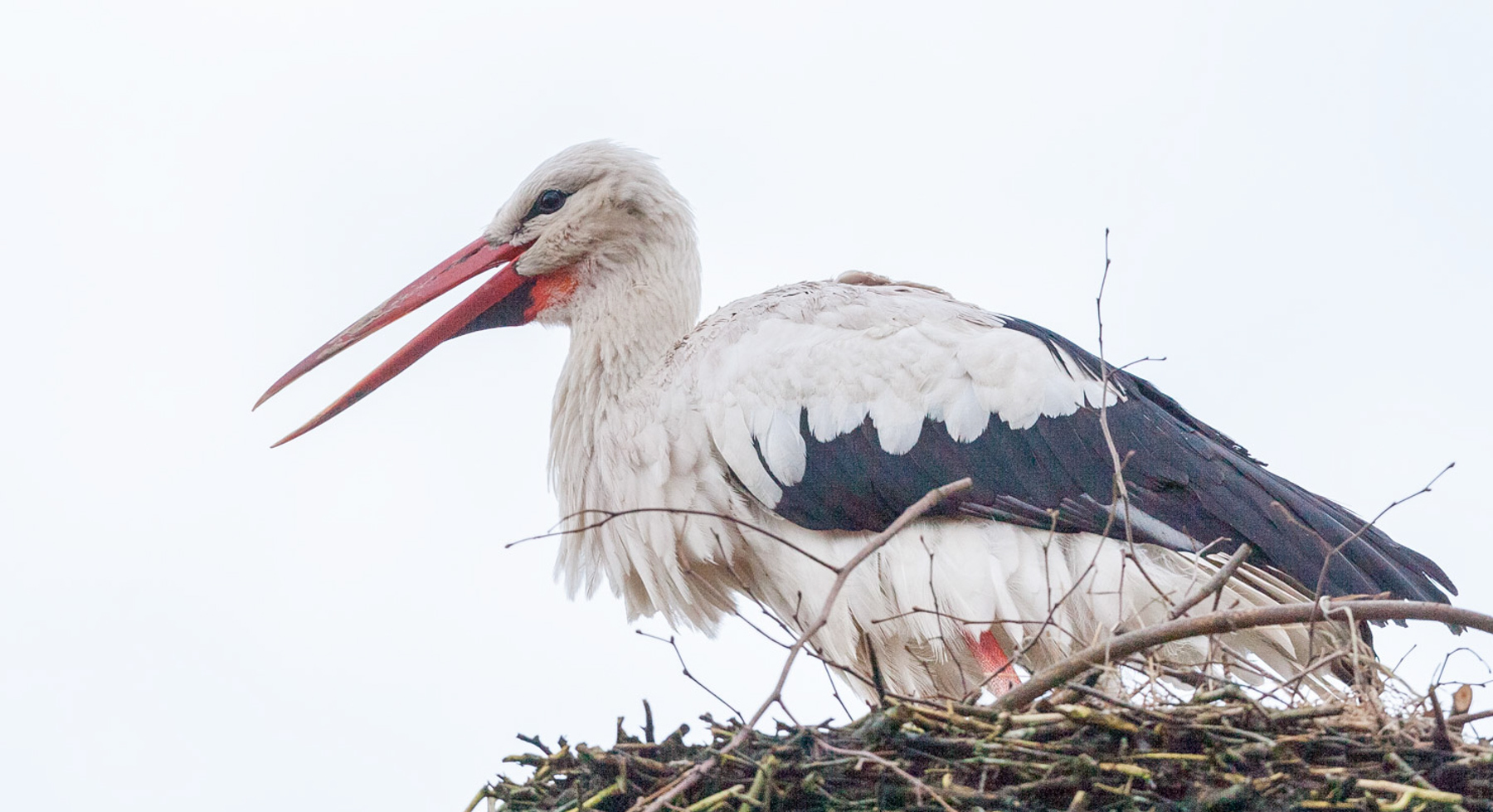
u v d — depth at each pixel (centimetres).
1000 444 1082
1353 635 845
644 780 868
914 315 1136
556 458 1272
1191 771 811
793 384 1116
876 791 824
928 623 1060
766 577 1166
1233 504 1047
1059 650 1051
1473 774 802
